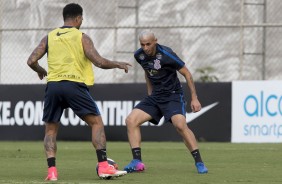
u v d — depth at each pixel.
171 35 64.94
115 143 53.47
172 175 29.19
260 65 63.53
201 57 64.69
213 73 64.19
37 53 27.19
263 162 36.12
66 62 26.83
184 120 30.39
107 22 64.31
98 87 55.84
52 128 27.41
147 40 29.86
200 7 64.88
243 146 48.16
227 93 52.97
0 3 63.53
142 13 65.06
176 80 30.77
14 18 65.31
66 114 56.62
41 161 37.62
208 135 53.31
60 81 26.78
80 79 26.86
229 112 52.91
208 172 30.55
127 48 63.66
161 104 30.78
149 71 30.69
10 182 26.34
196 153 30.16
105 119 55.69
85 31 64.12
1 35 63.44
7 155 42.06
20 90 57.59
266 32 63.53
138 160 30.69
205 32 64.62
